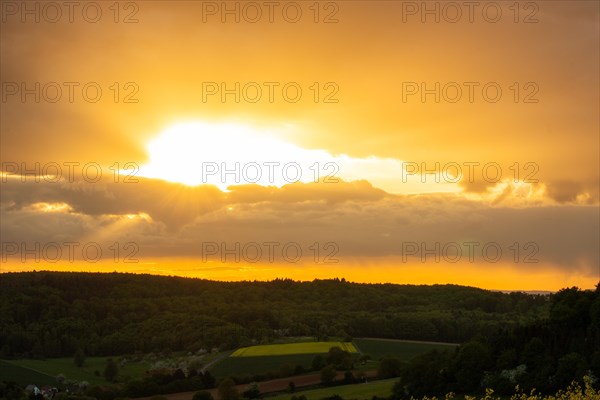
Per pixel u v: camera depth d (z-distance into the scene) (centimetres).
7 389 13950
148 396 13662
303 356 15712
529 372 9862
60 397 13475
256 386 13175
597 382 8994
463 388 10269
